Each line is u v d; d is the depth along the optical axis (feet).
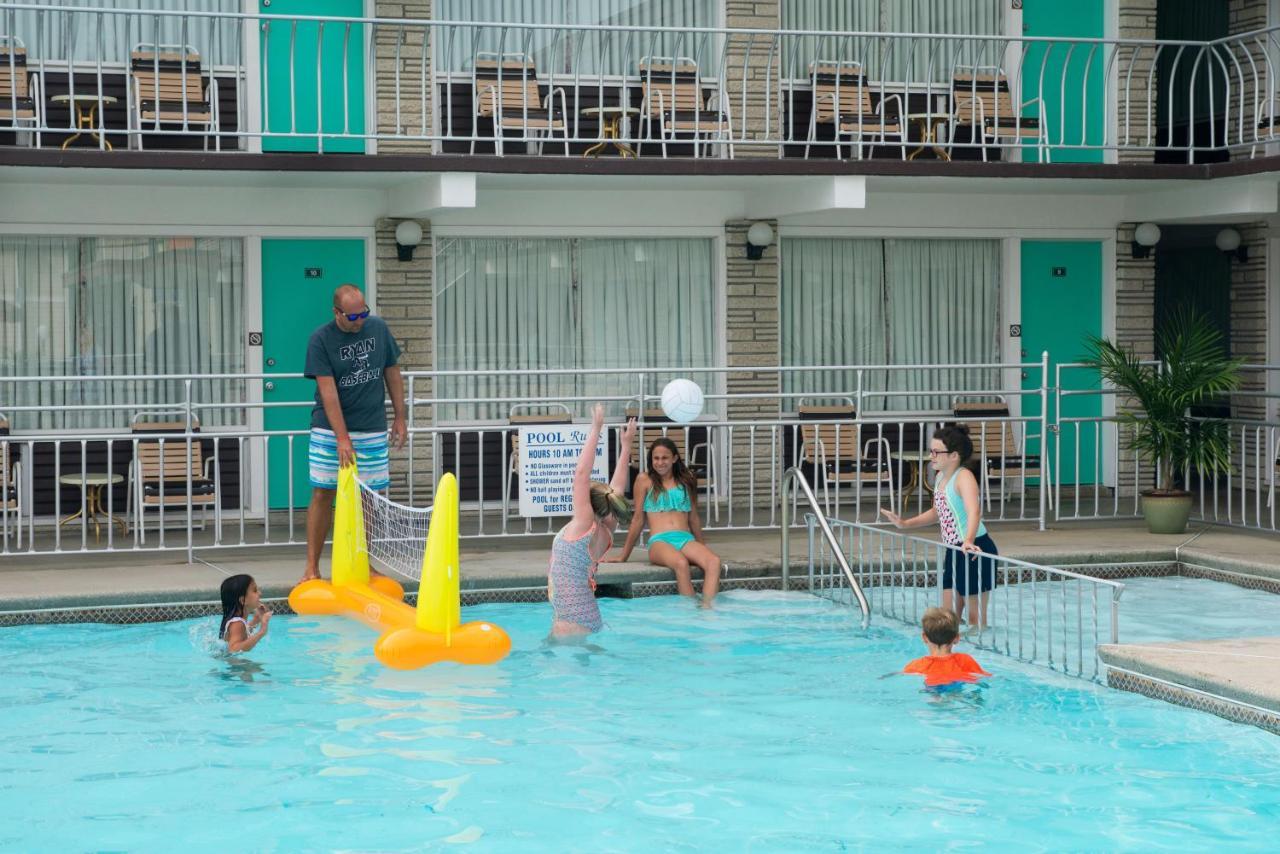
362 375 32.53
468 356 44.68
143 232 41.60
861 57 45.42
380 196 43.11
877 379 47.75
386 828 18.58
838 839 18.17
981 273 48.29
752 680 25.99
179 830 18.54
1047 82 48.03
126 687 25.46
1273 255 49.34
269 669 26.66
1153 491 39.40
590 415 45.78
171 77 41.65
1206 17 50.93
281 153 37.96
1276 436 49.26
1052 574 35.60
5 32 40.86
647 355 45.88
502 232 44.14
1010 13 47.55
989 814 19.04
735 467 45.93
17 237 41.27
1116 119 48.03
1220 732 22.54
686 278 46.06
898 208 46.91
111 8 39.91
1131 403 48.91
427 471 44.19
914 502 46.78
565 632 28.94
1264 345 49.49
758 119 45.78
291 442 37.58
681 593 33.45
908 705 24.31
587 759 21.40
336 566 31.58
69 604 30.35
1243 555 35.50
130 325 42.24
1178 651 24.99
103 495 42.19
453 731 22.85
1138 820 18.81
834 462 46.39
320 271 43.21
